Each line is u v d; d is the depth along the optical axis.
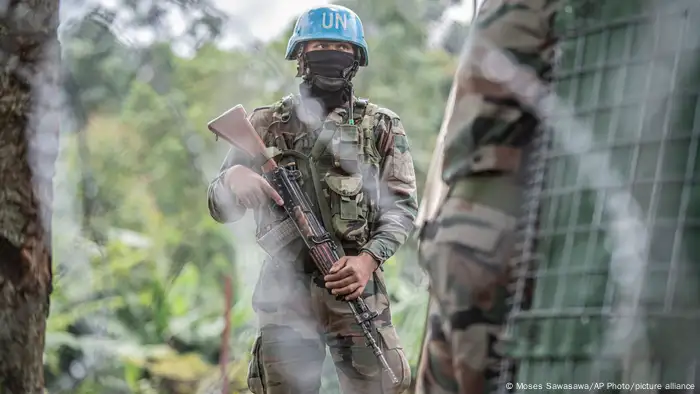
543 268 1.73
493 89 1.95
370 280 3.75
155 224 8.91
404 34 7.93
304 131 3.76
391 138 3.80
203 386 7.68
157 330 8.56
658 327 1.59
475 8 2.04
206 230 8.99
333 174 3.72
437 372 2.00
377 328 3.73
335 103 3.78
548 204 1.75
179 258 9.02
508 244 1.91
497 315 1.92
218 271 9.03
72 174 7.95
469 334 1.93
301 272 3.73
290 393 3.73
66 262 8.20
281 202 3.69
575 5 1.77
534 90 1.92
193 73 8.02
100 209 8.32
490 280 1.91
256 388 3.85
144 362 7.99
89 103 6.71
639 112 1.66
